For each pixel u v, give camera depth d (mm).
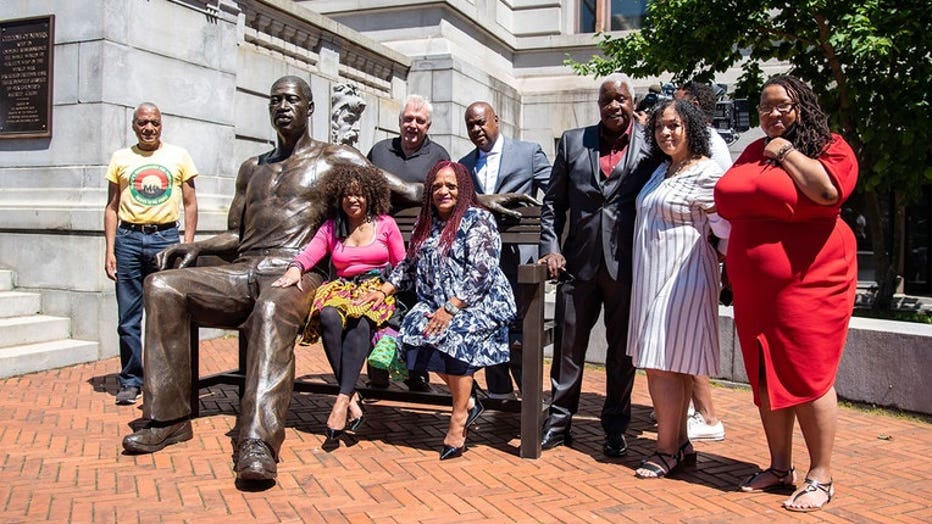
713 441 5398
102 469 4551
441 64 13273
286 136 5602
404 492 4242
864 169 9500
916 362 5938
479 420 5898
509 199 5469
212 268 5270
